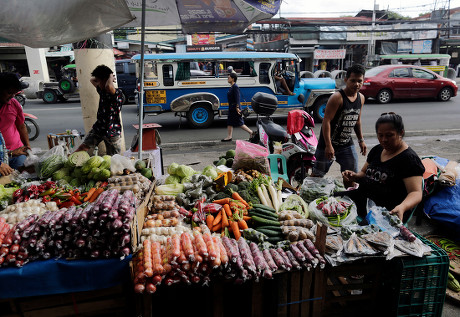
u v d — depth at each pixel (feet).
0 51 74.79
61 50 68.49
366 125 32.24
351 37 74.13
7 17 8.66
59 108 47.11
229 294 7.68
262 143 17.44
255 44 81.00
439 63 71.36
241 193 10.32
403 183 8.29
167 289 7.52
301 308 7.16
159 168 16.02
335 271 7.20
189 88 31.22
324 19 81.87
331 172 19.16
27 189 9.18
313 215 9.01
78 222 6.57
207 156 22.93
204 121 32.30
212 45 71.92
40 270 6.45
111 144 14.07
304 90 33.19
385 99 46.60
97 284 6.67
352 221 8.45
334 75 49.29
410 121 34.22
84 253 6.65
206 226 8.75
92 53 15.85
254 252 7.19
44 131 31.91
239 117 26.32
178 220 9.04
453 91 48.08
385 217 7.80
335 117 12.05
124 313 7.12
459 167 13.16
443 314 8.64
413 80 46.34
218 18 13.84
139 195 9.12
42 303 6.79
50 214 6.89
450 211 11.73
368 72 48.52
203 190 10.70
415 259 6.95
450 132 29.27
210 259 6.28
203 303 7.62
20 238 6.47
